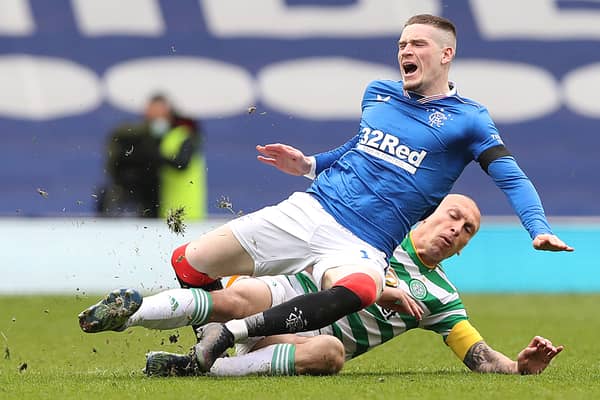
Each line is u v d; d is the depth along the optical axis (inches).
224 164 2308.1
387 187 898.7
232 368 866.8
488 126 904.3
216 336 822.5
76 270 2146.9
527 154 2362.2
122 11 2352.4
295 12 2372.0
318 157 978.7
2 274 2146.9
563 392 777.6
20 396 761.0
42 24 2332.7
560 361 1079.6
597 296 2172.7
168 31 2358.5
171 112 2144.4
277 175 2298.2
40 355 1152.8
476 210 963.3
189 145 2139.5
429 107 914.7
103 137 2314.2
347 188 905.5
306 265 899.4
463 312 968.9
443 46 922.7
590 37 2388.0
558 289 2288.4
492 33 2383.1
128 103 2333.9
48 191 2261.3
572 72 2381.9
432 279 964.6
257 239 892.0
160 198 2128.4
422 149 903.1
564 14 2390.5
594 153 2361.0
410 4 2381.9
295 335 905.5
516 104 2372.0
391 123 917.8
